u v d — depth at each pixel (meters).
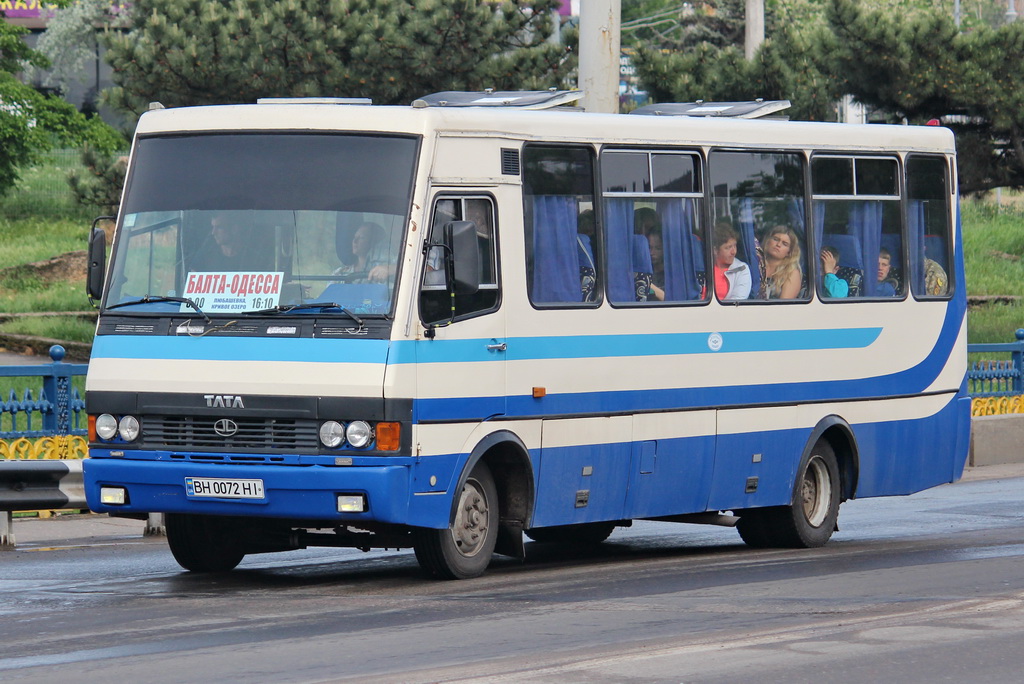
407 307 31.03
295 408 30.78
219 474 31.09
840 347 41.91
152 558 37.97
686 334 37.69
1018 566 36.28
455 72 66.06
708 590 32.09
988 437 66.81
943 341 45.25
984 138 78.12
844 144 42.41
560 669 23.25
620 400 36.00
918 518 49.06
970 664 24.00
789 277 40.72
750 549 41.69
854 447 42.44
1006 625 27.38
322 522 32.59
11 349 84.81
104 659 24.09
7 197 124.00
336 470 30.50
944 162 45.75
